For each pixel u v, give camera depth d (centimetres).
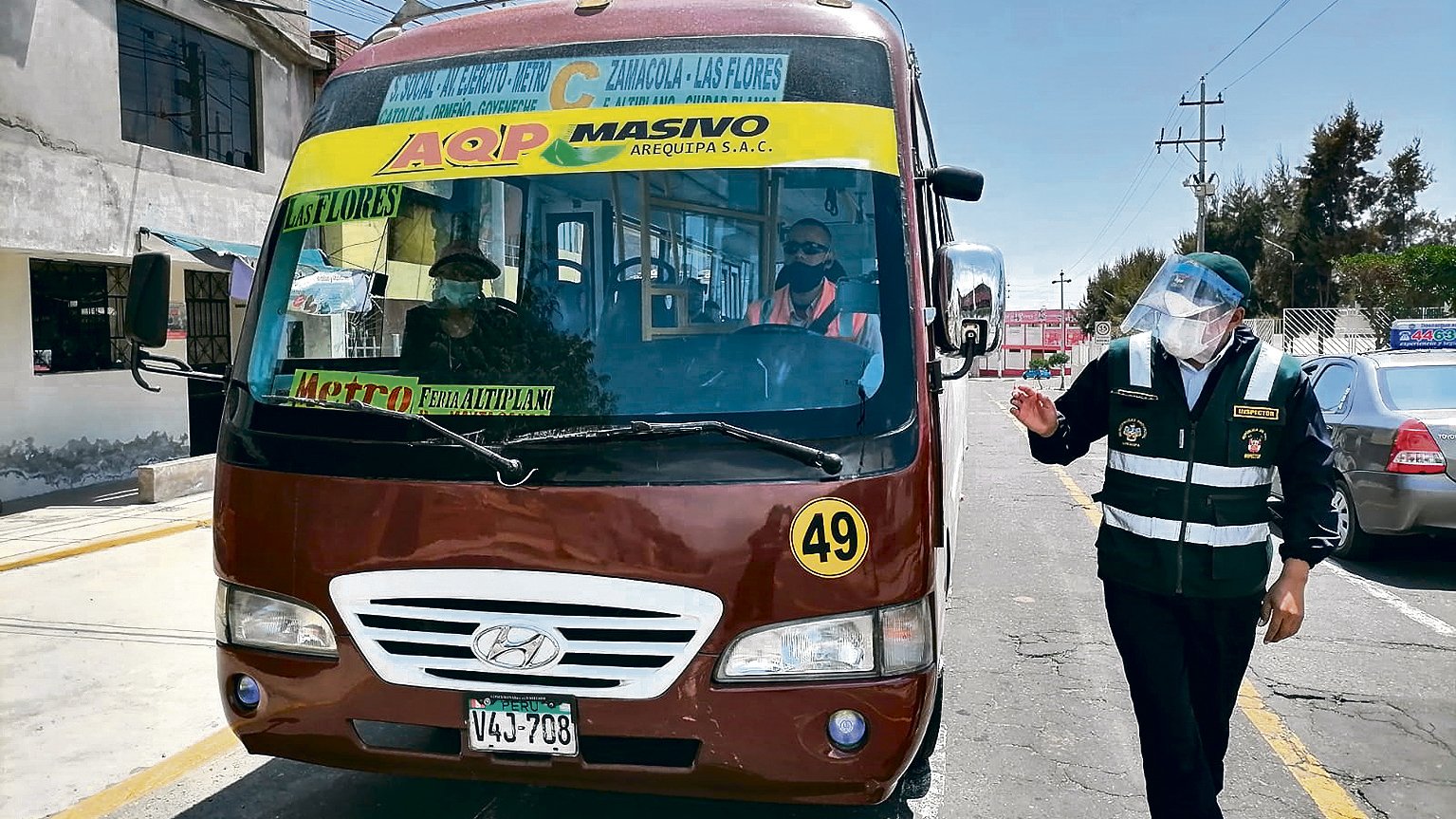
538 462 263
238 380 304
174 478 1041
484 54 324
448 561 265
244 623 288
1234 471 292
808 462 258
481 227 300
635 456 260
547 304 293
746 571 255
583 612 260
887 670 260
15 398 1028
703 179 295
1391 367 765
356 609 272
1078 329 7825
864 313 281
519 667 262
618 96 308
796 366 275
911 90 325
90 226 1009
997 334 285
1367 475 727
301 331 302
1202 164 4044
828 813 370
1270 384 292
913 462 265
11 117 925
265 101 1262
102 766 405
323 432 283
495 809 371
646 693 258
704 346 281
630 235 294
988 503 1089
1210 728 313
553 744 264
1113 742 436
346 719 279
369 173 313
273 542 282
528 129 308
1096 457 1542
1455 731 447
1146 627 301
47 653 546
